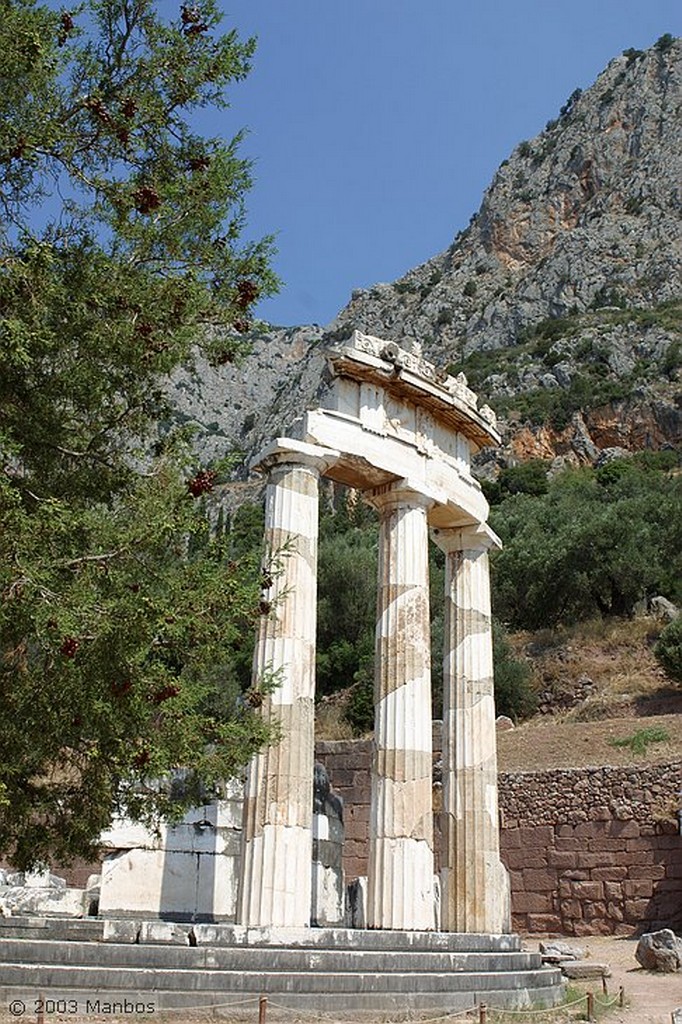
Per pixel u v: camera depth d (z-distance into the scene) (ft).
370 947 46.91
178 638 34.78
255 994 37.35
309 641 53.42
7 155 34.68
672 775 86.17
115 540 34.27
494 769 62.95
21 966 33.19
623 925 83.66
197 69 38.63
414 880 52.95
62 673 32.73
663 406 317.01
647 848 84.64
